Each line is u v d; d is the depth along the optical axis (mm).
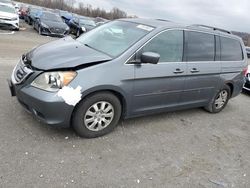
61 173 3342
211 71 5594
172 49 4840
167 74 4703
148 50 4484
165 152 4227
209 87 5727
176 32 4930
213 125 5656
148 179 3521
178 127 5211
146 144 4352
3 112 4520
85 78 3834
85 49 4453
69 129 4336
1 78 6293
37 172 3287
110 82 4016
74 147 3904
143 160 3910
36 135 4023
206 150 4535
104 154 3875
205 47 5496
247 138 5340
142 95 4508
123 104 4434
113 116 4336
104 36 4910
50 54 4160
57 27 18266
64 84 3732
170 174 3707
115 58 4164
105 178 3395
